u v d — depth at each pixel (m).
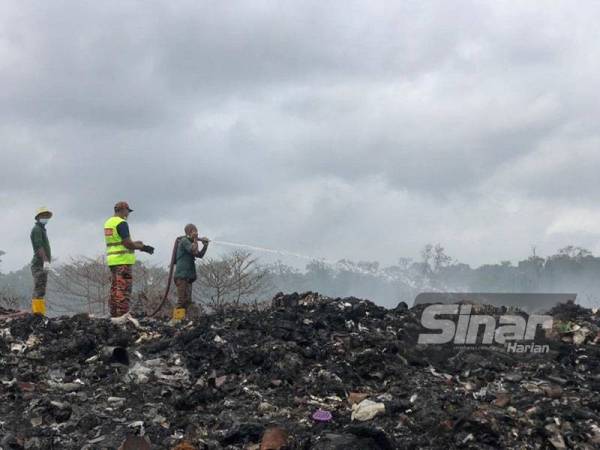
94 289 29.52
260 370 8.66
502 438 6.93
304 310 11.43
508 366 9.14
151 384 8.32
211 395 7.94
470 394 8.09
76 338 9.69
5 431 7.06
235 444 6.88
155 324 11.41
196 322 10.78
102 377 8.62
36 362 9.13
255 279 24.70
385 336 9.94
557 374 8.81
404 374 8.62
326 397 7.99
